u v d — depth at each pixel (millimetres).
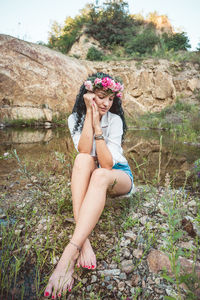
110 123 1912
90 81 1741
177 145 5082
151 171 3008
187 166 3260
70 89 10820
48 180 2508
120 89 1884
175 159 3686
